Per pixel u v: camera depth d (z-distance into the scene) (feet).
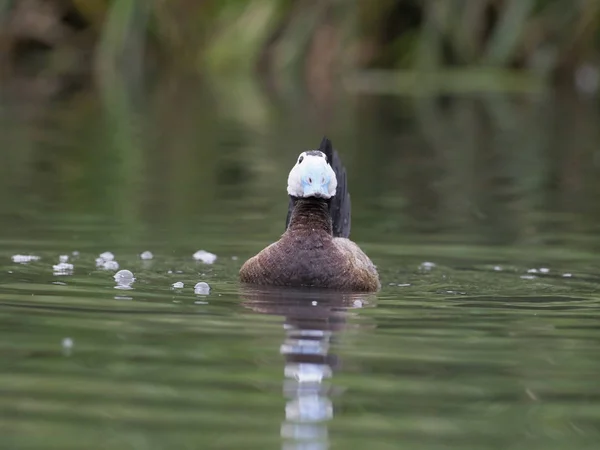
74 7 107.86
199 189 55.26
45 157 64.08
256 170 61.11
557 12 105.81
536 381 23.54
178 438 19.45
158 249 40.57
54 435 19.48
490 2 108.06
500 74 107.55
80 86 101.86
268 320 28.73
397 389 22.72
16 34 106.11
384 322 29.01
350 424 20.49
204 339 26.40
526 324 29.12
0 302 30.25
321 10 110.22
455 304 31.86
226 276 35.63
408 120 85.92
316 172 33.78
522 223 47.75
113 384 22.48
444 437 19.95
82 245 40.81
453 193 55.62
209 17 111.55
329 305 31.04
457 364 24.75
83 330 27.04
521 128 81.97
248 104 92.99
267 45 112.68
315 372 23.76
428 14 107.45
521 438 19.99
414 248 42.22
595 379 23.71
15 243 40.70
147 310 29.60
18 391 21.91
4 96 93.86
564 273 37.50
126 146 69.36
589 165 65.26
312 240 33.96
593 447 19.61
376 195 54.70
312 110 90.22
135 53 108.27
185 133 75.82
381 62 112.37
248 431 19.93
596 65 107.14
